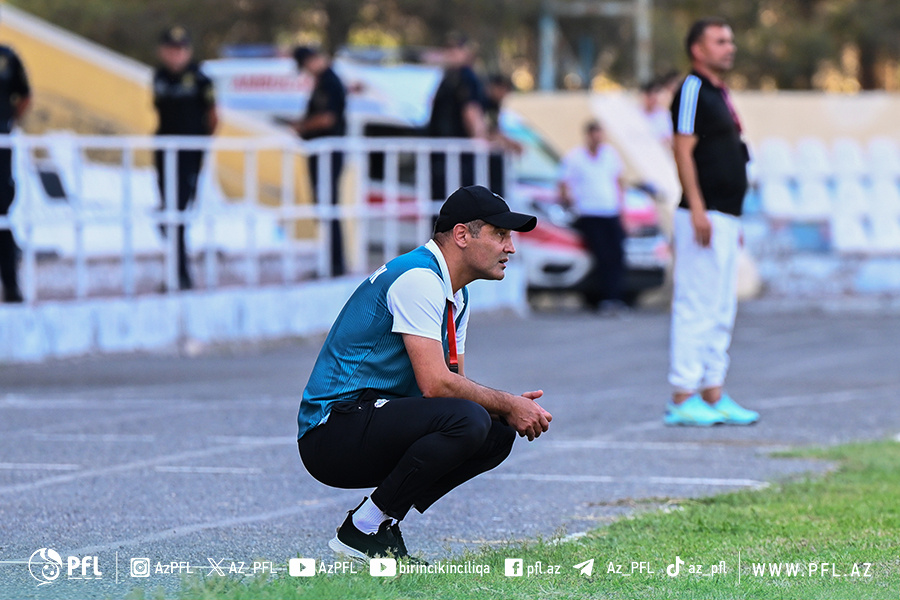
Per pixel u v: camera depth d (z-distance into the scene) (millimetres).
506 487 22547
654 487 22625
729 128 28047
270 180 58781
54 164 44719
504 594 14875
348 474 16156
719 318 28547
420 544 18391
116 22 120375
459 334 16594
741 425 29266
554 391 34531
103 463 24109
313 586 14711
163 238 43844
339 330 16219
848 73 149625
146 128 57875
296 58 48062
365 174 50250
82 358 39438
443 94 52969
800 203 67062
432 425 15711
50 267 42906
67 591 15297
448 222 16031
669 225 65688
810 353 44625
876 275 64750
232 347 43156
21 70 39125
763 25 142750
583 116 73500
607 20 146500
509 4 125125
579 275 59281
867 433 28391
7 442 26094
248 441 26500
